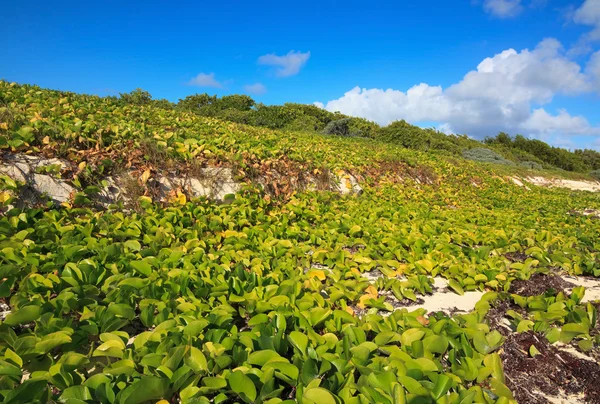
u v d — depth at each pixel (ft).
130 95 58.13
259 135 38.93
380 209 24.97
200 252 13.47
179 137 25.34
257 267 12.67
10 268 10.48
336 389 7.16
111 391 6.62
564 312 11.09
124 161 19.34
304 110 97.04
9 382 6.81
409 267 14.96
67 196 16.67
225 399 6.84
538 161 129.90
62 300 9.45
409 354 8.55
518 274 15.16
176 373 7.02
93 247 13.12
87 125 20.71
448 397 6.96
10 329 8.05
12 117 18.99
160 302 9.85
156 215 17.06
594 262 16.88
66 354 7.34
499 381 7.93
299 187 26.55
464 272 14.80
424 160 48.85
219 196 21.18
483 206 36.63
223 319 9.11
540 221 29.63
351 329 9.01
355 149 44.78
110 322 8.86
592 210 41.98
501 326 11.14
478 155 94.53
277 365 7.34
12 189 14.98
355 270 13.93
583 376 9.03
